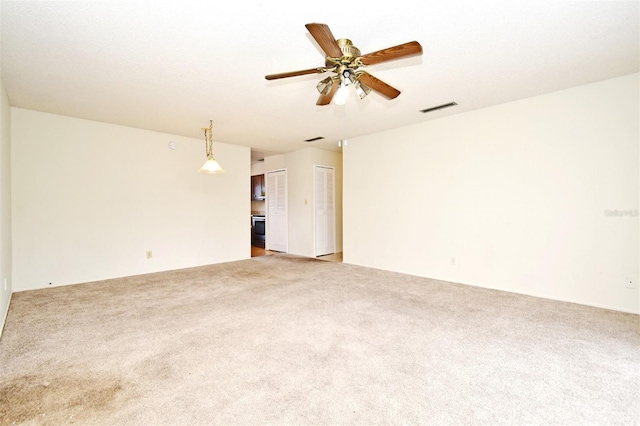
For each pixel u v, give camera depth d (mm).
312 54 2410
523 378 1831
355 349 2191
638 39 2236
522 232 3527
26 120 3701
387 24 2025
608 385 1756
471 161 3902
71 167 4027
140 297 3426
